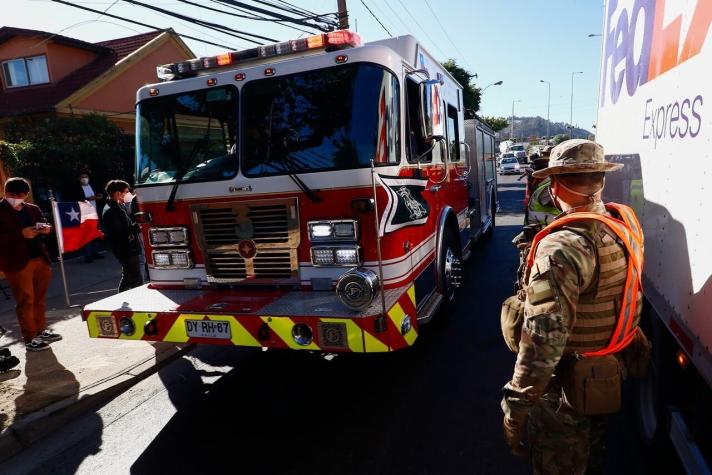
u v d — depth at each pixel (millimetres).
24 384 4441
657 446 2727
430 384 4098
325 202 3615
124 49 16859
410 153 3988
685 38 2129
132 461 3338
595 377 1833
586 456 1987
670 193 2318
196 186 3994
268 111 3793
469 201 7496
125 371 4684
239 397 4137
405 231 3771
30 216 5172
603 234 1800
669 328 2324
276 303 3525
